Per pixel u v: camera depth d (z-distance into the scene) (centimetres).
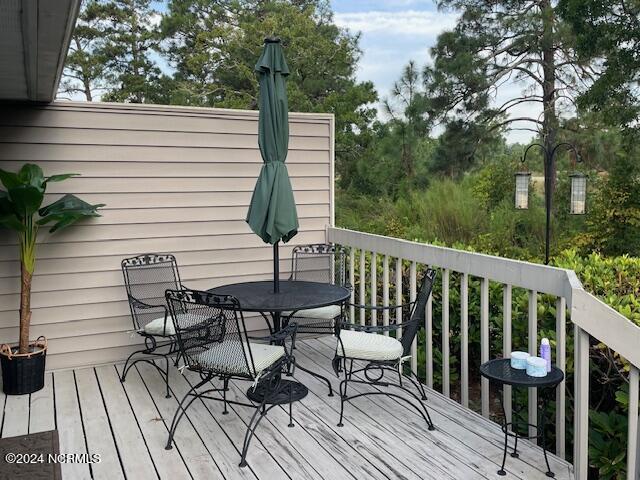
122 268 441
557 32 994
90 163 438
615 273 374
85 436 320
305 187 516
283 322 408
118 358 455
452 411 347
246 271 496
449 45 1079
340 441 308
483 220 1020
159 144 459
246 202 493
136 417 346
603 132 970
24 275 390
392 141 1129
